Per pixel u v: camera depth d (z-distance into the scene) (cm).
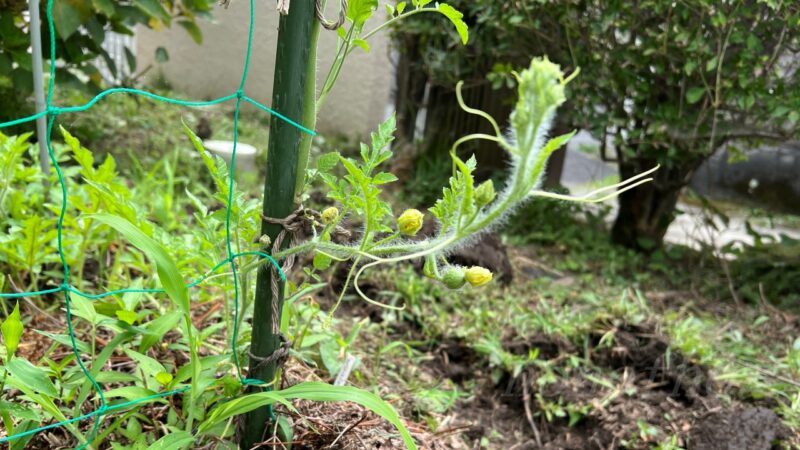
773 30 413
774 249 509
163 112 593
